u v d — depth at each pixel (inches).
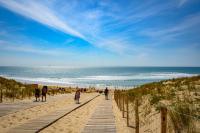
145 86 964.6
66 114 641.0
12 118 552.4
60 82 4035.4
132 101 782.5
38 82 3907.5
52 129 454.3
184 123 358.3
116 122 543.2
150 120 485.1
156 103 556.7
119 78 4761.3
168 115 406.3
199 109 415.2
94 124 486.0
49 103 913.5
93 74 7022.6
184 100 496.4
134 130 466.0
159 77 4611.2
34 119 538.6
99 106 841.5
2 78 1376.7
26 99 1064.8
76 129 460.1
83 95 1700.3
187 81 724.7
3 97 995.9
